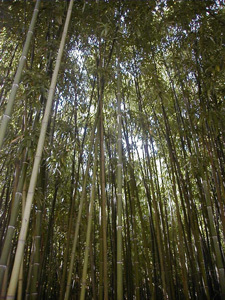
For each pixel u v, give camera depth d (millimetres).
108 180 4484
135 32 3750
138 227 5094
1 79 2852
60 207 4133
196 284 3348
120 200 2539
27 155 2473
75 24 3521
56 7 3143
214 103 3529
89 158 3049
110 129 4375
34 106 2691
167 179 5105
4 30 3709
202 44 3531
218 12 3484
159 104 4043
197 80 3605
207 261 3756
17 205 2123
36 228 2613
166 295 3059
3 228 3184
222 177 3578
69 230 3398
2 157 2857
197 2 3439
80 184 4191
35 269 2457
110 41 3682
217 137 3729
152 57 3977
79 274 3873
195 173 3654
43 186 2932
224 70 3322
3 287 1952
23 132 2602
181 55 3943
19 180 2271
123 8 3580
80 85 4113
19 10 3285
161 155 4879
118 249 2363
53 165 3367
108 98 4465
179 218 3395
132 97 4465
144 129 3771
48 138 2984
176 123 4297
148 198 4125
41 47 3246
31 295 2365
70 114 4113
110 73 3293
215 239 2762
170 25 3717
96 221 4836
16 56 3939
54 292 4293
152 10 3744
